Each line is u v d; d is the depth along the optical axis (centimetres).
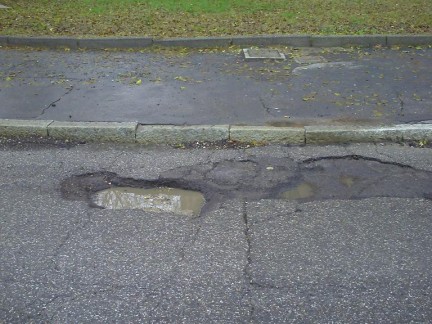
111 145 642
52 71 873
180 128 643
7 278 401
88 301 375
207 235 451
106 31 1063
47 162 595
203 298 377
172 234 454
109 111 708
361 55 941
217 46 998
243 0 1305
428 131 635
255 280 396
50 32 1060
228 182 544
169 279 397
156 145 642
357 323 353
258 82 815
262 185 536
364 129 635
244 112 702
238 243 440
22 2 1329
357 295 379
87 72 868
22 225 471
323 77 832
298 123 664
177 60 928
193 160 595
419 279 396
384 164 582
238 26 1089
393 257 422
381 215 480
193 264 414
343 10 1217
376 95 757
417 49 970
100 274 404
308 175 558
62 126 654
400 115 688
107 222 474
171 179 551
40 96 763
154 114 696
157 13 1201
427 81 811
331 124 659
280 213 484
